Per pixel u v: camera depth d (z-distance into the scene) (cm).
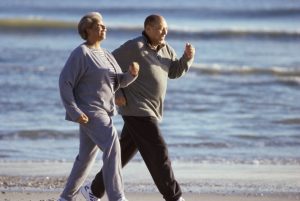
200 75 3775
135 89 1260
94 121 1195
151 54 1266
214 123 2572
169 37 5597
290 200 1431
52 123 2517
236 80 3628
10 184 1605
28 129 2402
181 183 1633
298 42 5447
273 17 7675
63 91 1180
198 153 2092
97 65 1195
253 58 4622
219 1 9931
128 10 8731
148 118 1261
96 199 1290
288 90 3353
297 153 2108
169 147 2172
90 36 1207
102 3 10012
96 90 1198
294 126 2542
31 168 1833
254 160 1980
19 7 9431
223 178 1698
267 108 2880
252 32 5691
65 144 2206
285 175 1742
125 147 1297
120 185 1195
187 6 9144
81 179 1240
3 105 2847
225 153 2095
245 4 9350
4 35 5750
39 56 4491
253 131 2441
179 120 2616
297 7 8575
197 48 5075
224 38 5631
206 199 1438
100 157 1992
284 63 4419
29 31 5956
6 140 2258
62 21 6266
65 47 5025
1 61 4238
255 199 1438
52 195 1465
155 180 1263
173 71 1302
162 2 10019
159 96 1271
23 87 3278
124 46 1262
